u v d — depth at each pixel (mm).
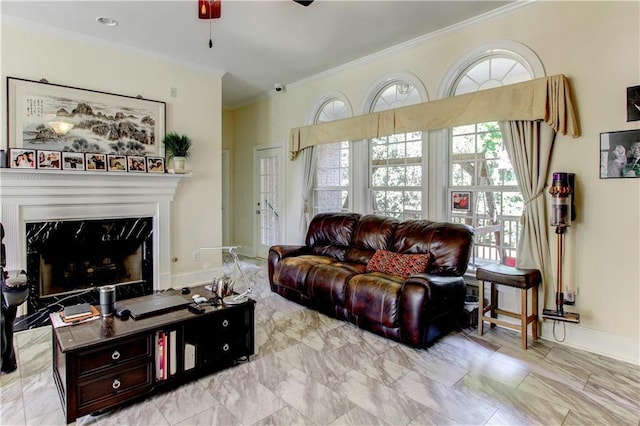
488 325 3385
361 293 3111
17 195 3404
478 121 3400
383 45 4141
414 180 4215
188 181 4723
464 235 3258
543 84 2965
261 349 2842
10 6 3205
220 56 4469
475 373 2479
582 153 2885
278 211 6094
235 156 7047
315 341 2998
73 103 3770
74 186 3701
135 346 2076
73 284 4012
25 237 3494
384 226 3875
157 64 4391
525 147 3127
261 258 6527
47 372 2459
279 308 3822
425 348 2869
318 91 5234
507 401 2148
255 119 6488
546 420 1972
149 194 4270
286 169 5867
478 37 3508
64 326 2123
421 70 3994
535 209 3082
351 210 4828
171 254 4590
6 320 2439
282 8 3266
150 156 4301
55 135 3666
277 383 2338
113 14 3373
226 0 3117
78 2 3150
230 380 2371
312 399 2158
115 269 4281
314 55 4449
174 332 2229
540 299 3092
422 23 3588
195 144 4762
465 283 3516
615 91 2727
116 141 4059
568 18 2943
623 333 2725
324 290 3453
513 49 3266
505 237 3506
